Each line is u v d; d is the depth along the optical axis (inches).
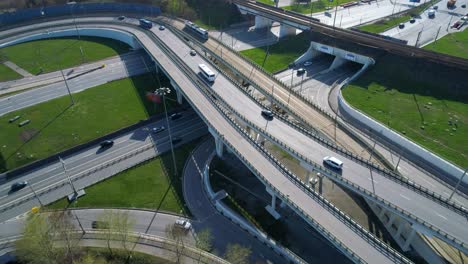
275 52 6565.0
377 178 3125.0
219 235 3216.0
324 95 5191.9
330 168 3240.7
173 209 3474.4
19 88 5403.5
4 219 3380.9
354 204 3467.0
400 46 5506.9
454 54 5703.7
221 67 6028.5
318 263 2950.3
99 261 2923.2
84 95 5226.4
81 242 3137.3
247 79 4879.4
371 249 2518.5
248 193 3595.0
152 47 5885.8
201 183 3784.5
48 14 7509.8
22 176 3868.1
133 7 7564.0
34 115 4783.5
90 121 4687.5
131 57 6314.0
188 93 4468.5
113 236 2994.6
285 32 7130.9
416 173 3629.4
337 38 6131.9
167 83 5575.8
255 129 3740.2
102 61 6181.1
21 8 7785.4
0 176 3804.1
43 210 3437.5
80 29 6939.0
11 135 4429.1
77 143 4315.9
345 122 4453.7
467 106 4549.7
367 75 5378.9
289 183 3110.2
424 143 3927.2
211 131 3897.6
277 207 3417.8
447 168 3622.0
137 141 4377.5
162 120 4756.4
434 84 4977.9
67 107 4953.3
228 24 7864.2
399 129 4175.7
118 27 6865.2
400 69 5280.5
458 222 2689.5
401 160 3801.7
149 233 3240.7
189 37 6309.1
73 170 3941.9
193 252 3061.0
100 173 3897.6
